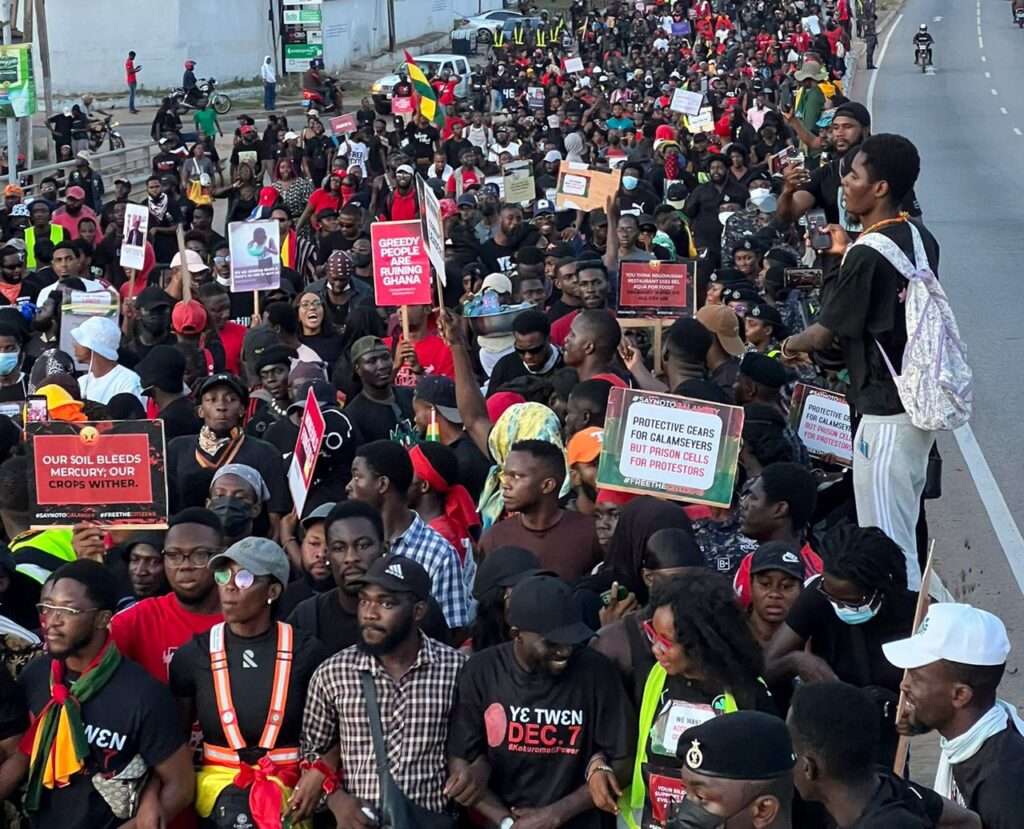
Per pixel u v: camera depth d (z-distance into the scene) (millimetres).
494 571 6652
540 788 5949
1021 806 5090
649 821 5762
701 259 16109
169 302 12625
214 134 40719
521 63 49375
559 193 17453
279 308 12234
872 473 7352
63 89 48812
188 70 46094
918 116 47438
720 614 5664
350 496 7617
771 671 6215
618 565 6664
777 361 9406
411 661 6117
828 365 7746
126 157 34812
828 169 10562
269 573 6105
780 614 6359
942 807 5090
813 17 54594
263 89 51406
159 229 18609
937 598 8727
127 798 6004
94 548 7340
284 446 9500
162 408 9930
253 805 6027
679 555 6262
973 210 30062
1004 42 69000
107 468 7305
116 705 6000
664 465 7336
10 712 6043
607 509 7336
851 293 7191
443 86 40000
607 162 26281
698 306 14469
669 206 17766
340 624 6793
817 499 8016
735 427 7266
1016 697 8875
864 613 6117
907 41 70188
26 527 8070
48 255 18250
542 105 38844
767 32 60406
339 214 17766
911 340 7098
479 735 6000
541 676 5914
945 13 80688
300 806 6051
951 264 23922
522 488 7289
